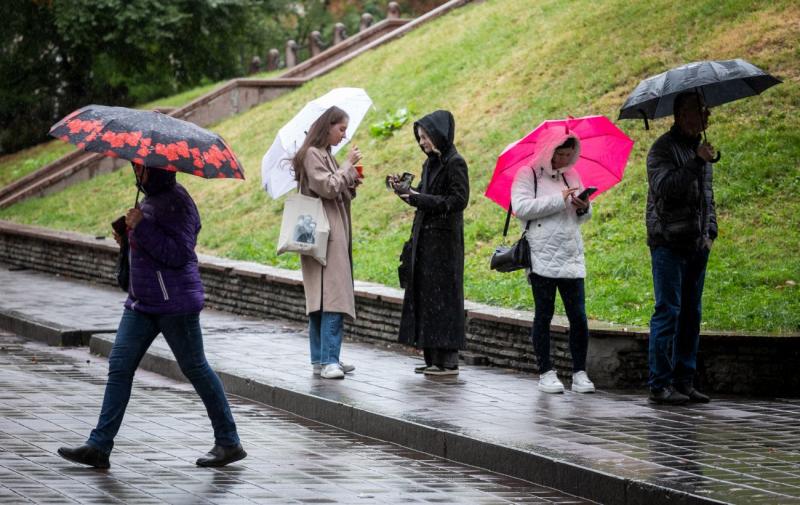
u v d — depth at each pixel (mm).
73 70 52062
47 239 29703
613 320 15727
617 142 14602
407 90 29500
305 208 14992
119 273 11352
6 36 50062
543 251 14062
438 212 15188
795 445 11383
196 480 10766
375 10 60625
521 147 14273
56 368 17781
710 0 24219
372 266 21422
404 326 15531
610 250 18812
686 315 13719
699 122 13305
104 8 47500
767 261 16938
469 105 26641
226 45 53000
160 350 17672
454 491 10594
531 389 14602
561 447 11227
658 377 13586
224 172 10789
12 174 43375
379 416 12914
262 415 14258
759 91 14016
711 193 13531
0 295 25359
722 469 10328
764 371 14344
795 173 18766
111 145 10516
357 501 10109
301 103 33906
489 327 16594
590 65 24781
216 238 26531
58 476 10758
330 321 15297
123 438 12648
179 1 49062
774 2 23062
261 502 9992
